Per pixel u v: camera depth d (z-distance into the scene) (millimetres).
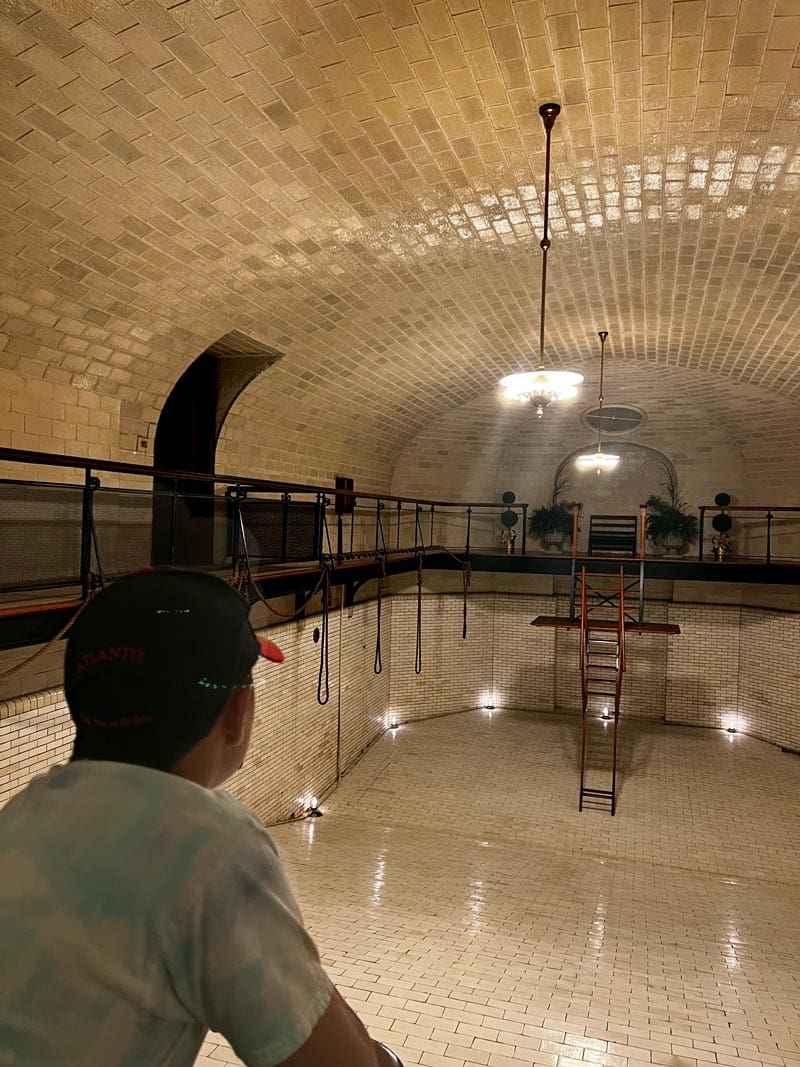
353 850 8914
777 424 14062
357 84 4836
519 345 11688
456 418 15617
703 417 15289
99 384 7379
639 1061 4617
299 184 6004
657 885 8438
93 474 7410
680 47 4523
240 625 1025
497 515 17438
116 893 815
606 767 12727
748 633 14586
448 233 7266
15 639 4578
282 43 4395
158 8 4016
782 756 13367
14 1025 773
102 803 875
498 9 4230
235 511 7195
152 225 6016
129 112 4762
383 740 14023
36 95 4449
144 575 1028
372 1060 925
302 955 900
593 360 12922
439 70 4746
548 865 8891
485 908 7320
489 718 15477
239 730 1056
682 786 11898
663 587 15547
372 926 6547
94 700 939
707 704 14984
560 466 17234
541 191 6477
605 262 8242
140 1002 814
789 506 13961
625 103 5129
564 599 15945
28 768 5574
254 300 7859
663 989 5770
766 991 5875
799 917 7695
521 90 4984
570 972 5953
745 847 9773
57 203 5352
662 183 6305
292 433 11586
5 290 5805
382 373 11570
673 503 16500
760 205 6551
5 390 6344
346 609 12250
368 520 14984
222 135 5176
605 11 4258
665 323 10477
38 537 4910
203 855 855
